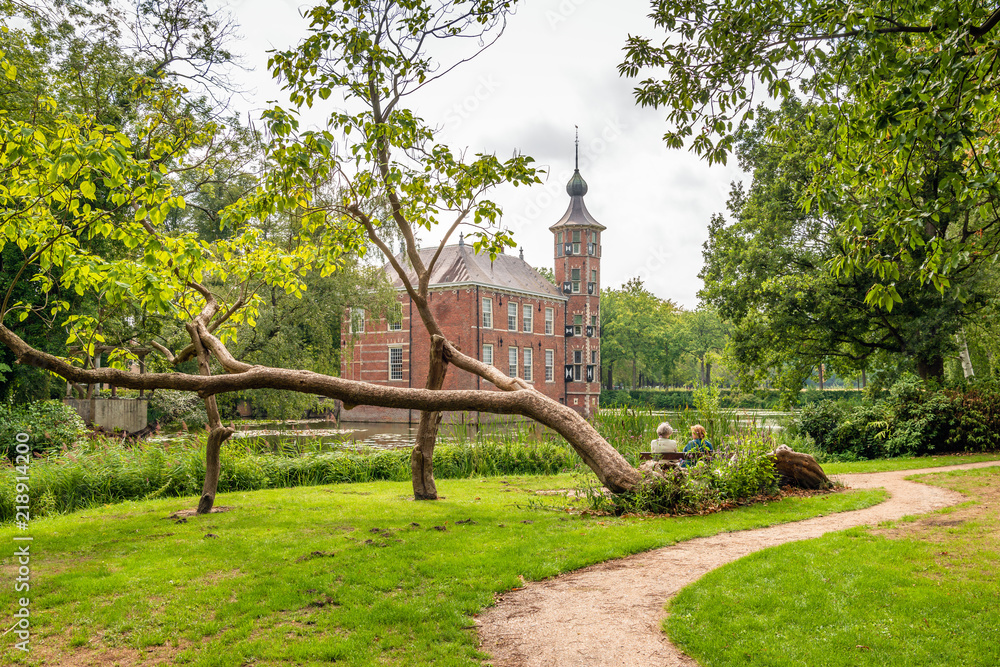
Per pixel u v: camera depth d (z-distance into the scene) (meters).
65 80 15.31
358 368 49.00
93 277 7.12
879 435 17.23
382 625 4.80
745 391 26.16
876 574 5.44
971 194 5.28
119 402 22.77
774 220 23.97
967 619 4.50
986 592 4.97
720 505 8.86
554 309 53.62
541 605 5.22
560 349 54.12
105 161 6.23
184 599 5.34
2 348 19.36
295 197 9.09
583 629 4.71
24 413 17.55
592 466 9.03
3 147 6.74
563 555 6.51
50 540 7.47
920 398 17.36
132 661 4.32
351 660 4.25
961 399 16.59
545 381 52.03
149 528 8.14
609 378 71.50
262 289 28.66
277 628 4.79
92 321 8.72
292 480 13.78
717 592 5.23
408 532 7.62
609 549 6.68
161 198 7.01
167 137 9.99
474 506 9.57
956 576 5.38
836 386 71.88
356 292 32.47
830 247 22.62
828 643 4.23
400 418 45.41
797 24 6.26
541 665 4.18
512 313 49.03
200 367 9.51
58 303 8.38
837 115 6.32
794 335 23.30
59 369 7.46
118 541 7.40
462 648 4.41
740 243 25.95
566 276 55.78
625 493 8.85
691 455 9.92
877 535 6.84
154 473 12.05
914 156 5.58
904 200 6.10
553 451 16.02
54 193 6.96
